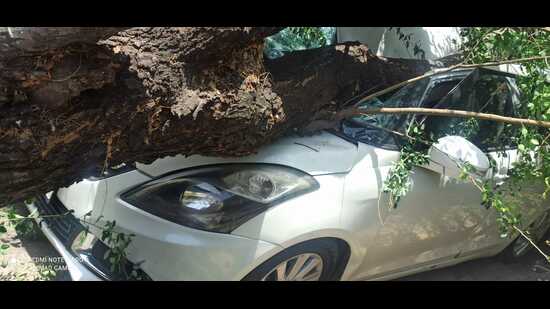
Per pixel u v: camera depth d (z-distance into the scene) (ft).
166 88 7.73
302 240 9.52
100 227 9.56
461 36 12.67
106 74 6.97
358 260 10.59
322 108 11.11
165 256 9.18
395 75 12.21
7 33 6.19
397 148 11.16
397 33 13.39
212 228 9.22
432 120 12.07
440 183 11.38
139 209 9.72
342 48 11.44
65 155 7.22
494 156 12.74
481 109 13.07
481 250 13.57
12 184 7.00
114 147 7.68
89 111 7.05
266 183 9.57
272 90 9.57
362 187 10.26
